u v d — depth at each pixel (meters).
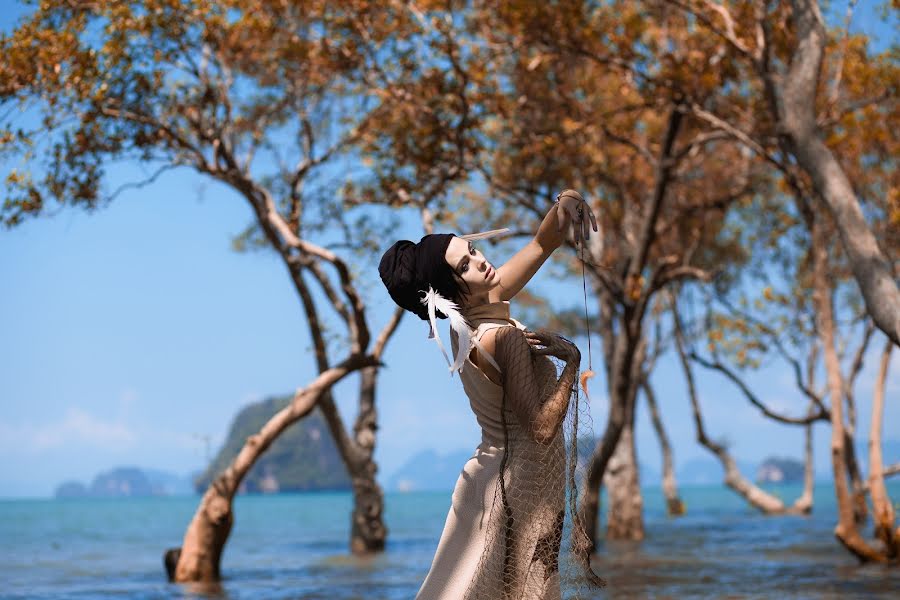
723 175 21.55
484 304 4.34
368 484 21.00
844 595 10.90
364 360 15.20
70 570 18.38
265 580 14.52
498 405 4.20
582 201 4.31
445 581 4.18
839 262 21.44
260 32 15.62
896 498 49.56
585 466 4.14
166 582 14.73
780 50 14.92
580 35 15.60
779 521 32.69
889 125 16.94
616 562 16.30
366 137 17.62
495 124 18.06
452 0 15.56
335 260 15.23
